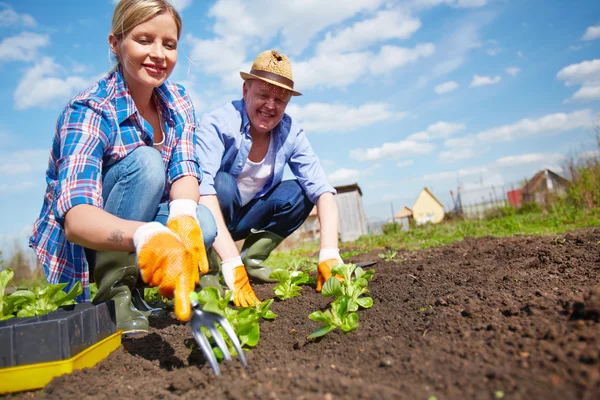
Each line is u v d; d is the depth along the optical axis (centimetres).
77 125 112
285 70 161
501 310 103
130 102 125
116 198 130
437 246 355
